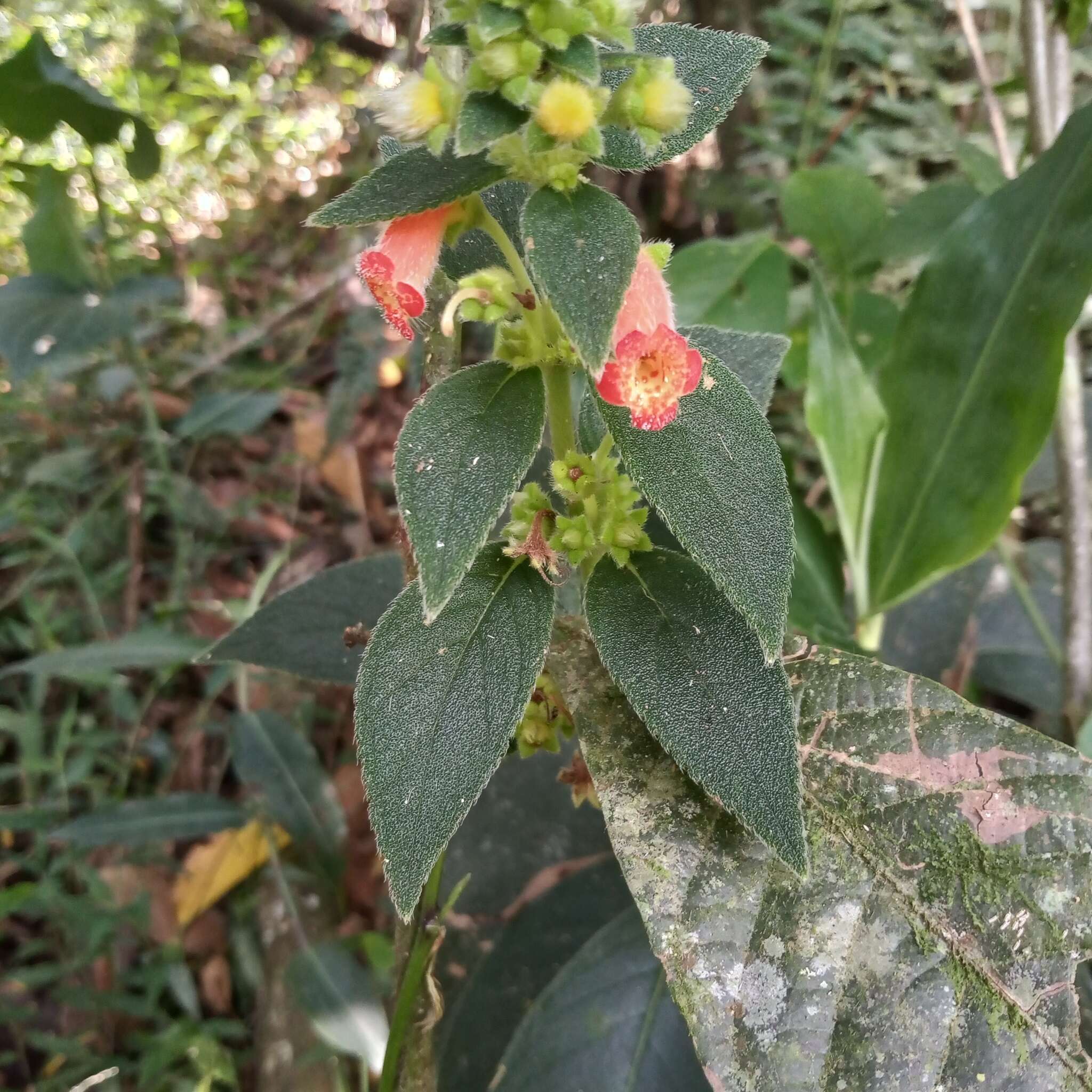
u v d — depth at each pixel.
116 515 0.56
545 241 0.16
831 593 0.32
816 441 0.31
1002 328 0.27
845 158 0.53
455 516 0.17
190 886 0.41
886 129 0.58
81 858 0.40
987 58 0.57
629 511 0.20
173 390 0.65
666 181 0.69
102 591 0.51
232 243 0.85
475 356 0.56
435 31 0.17
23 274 0.75
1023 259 0.27
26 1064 0.39
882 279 0.54
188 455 0.61
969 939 0.18
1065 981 0.18
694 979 0.18
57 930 0.41
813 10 0.61
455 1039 0.28
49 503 0.55
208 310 0.76
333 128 0.93
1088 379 0.44
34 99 0.42
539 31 0.16
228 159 0.89
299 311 0.76
